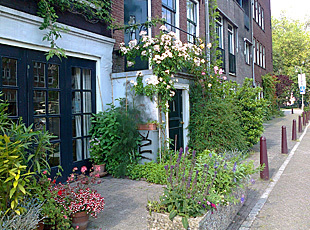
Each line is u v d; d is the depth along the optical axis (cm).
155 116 674
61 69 605
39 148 344
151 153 661
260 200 508
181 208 326
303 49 4334
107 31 729
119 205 471
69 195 364
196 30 1031
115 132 649
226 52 1364
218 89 888
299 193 543
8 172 296
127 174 632
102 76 707
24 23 524
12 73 512
